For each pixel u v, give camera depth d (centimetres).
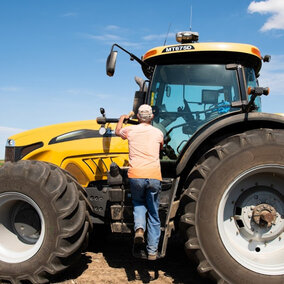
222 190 343
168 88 437
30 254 368
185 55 433
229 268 336
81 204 381
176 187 366
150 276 391
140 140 381
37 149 475
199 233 342
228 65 424
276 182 359
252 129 375
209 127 359
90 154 462
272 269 337
